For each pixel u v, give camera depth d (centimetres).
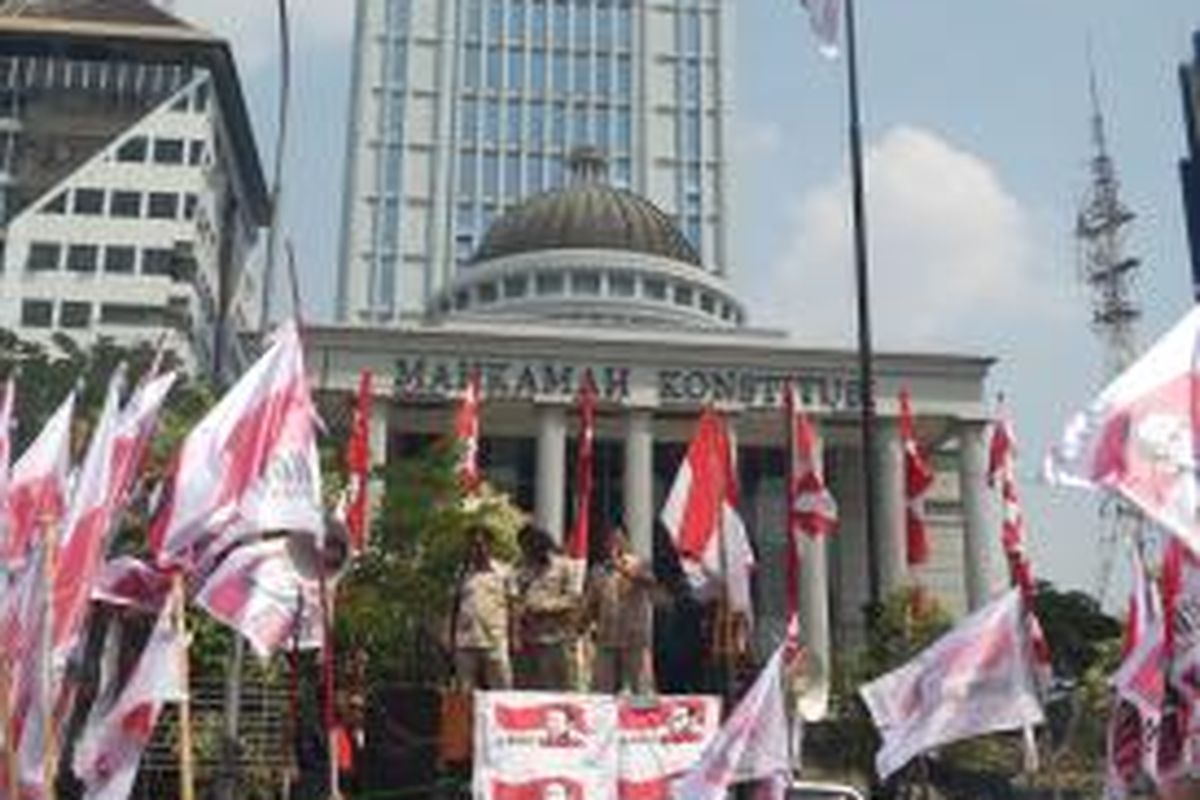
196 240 9688
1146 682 1037
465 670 1346
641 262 8631
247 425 1057
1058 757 2422
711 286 8800
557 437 7019
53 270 9519
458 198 11800
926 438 7456
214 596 1077
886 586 6950
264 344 1695
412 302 11519
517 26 12269
